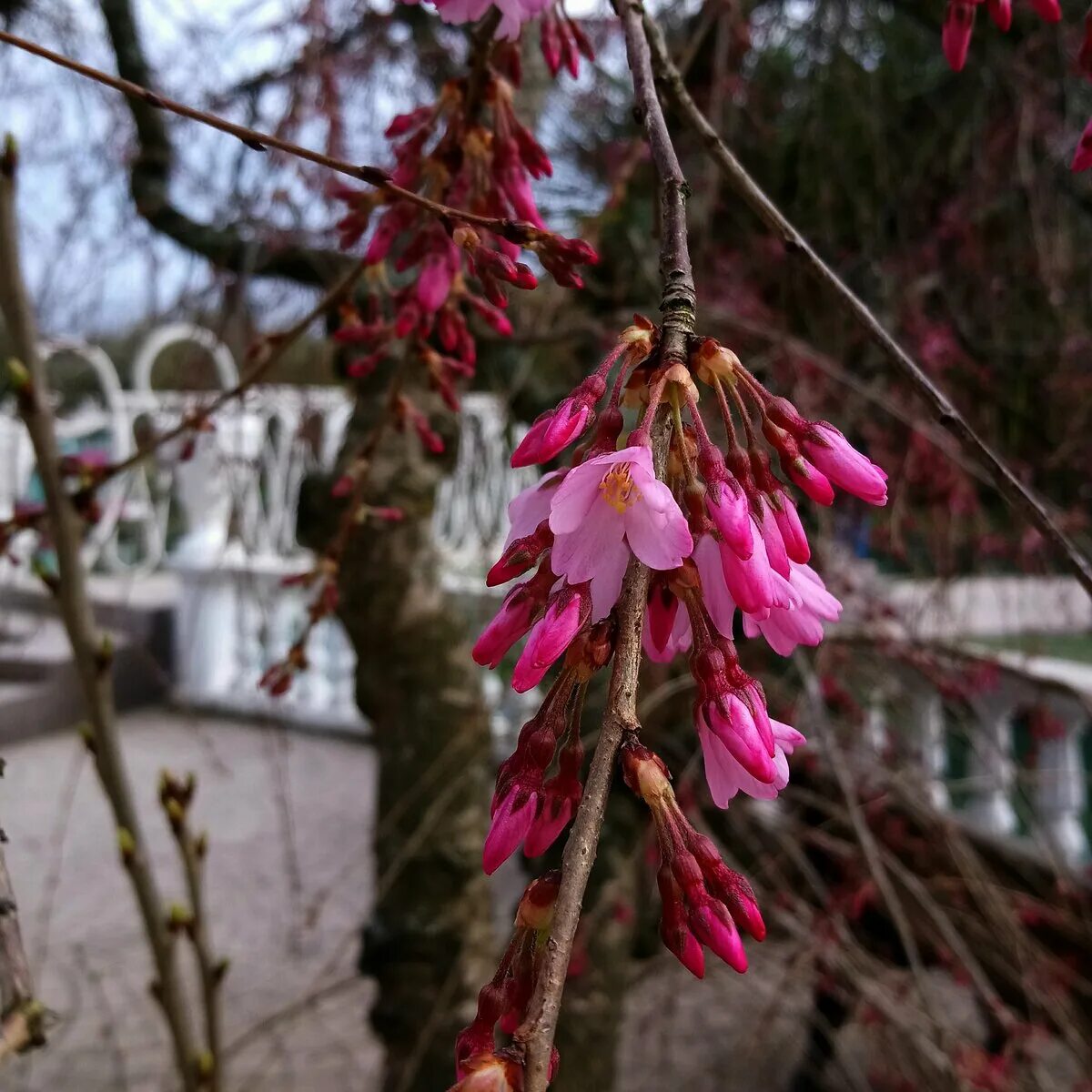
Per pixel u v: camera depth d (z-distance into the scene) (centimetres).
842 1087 88
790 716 77
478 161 32
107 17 86
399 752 74
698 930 20
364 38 92
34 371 40
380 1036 74
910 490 93
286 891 141
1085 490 100
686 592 23
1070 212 103
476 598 103
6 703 194
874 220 101
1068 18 83
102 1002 111
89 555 175
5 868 26
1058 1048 91
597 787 20
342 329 41
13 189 38
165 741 198
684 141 80
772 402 23
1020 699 109
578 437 23
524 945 20
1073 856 105
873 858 63
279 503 175
